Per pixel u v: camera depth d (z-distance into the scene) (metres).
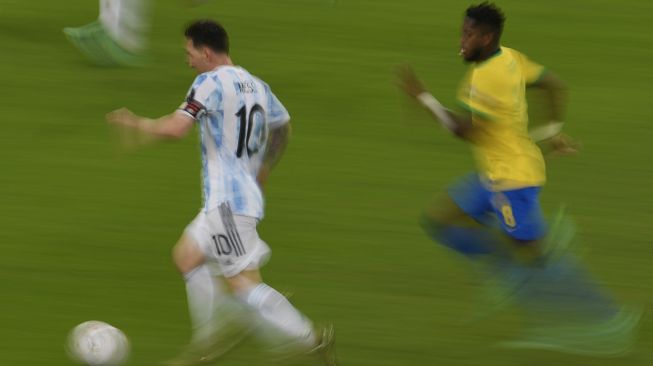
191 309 21.73
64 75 42.56
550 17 52.75
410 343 23.95
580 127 39.53
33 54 44.72
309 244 29.30
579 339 24.05
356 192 33.16
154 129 20.64
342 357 23.22
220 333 21.92
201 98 21.08
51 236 29.16
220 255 21.34
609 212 32.41
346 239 29.72
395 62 45.69
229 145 21.45
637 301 26.47
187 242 21.53
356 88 42.50
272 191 32.94
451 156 36.38
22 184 32.69
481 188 24.16
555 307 24.55
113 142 36.25
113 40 43.72
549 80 23.77
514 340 24.14
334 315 25.23
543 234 23.75
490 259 24.92
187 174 34.06
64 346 23.17
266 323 21.17
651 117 40.69
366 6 53.25
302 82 42.94
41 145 35.84
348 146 36.91
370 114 39.84
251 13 51.50
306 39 48.16
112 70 43.34
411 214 31.62
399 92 42.16
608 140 38.34
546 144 25.05
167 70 43.59
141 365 22.58
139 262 27.77
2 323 24.19
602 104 41.97
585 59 47.22
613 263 28.75
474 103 22.89
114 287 26.25
